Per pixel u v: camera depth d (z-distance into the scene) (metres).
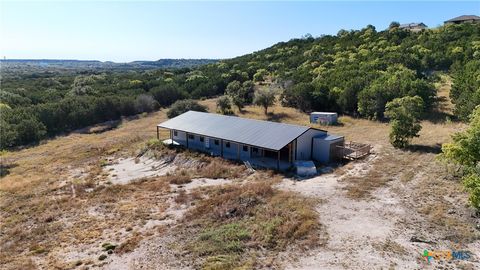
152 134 45.25
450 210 18.38
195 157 32.97
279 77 73.25
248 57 114.81
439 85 52.25
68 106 55.19
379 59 63.53
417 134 34.25
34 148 44.47
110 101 59.22
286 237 16.69
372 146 33.00
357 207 19.80
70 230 19.89
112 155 38.09
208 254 15.73
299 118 48.88
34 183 29.56
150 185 27.16
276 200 21.11
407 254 14.71
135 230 19.17
